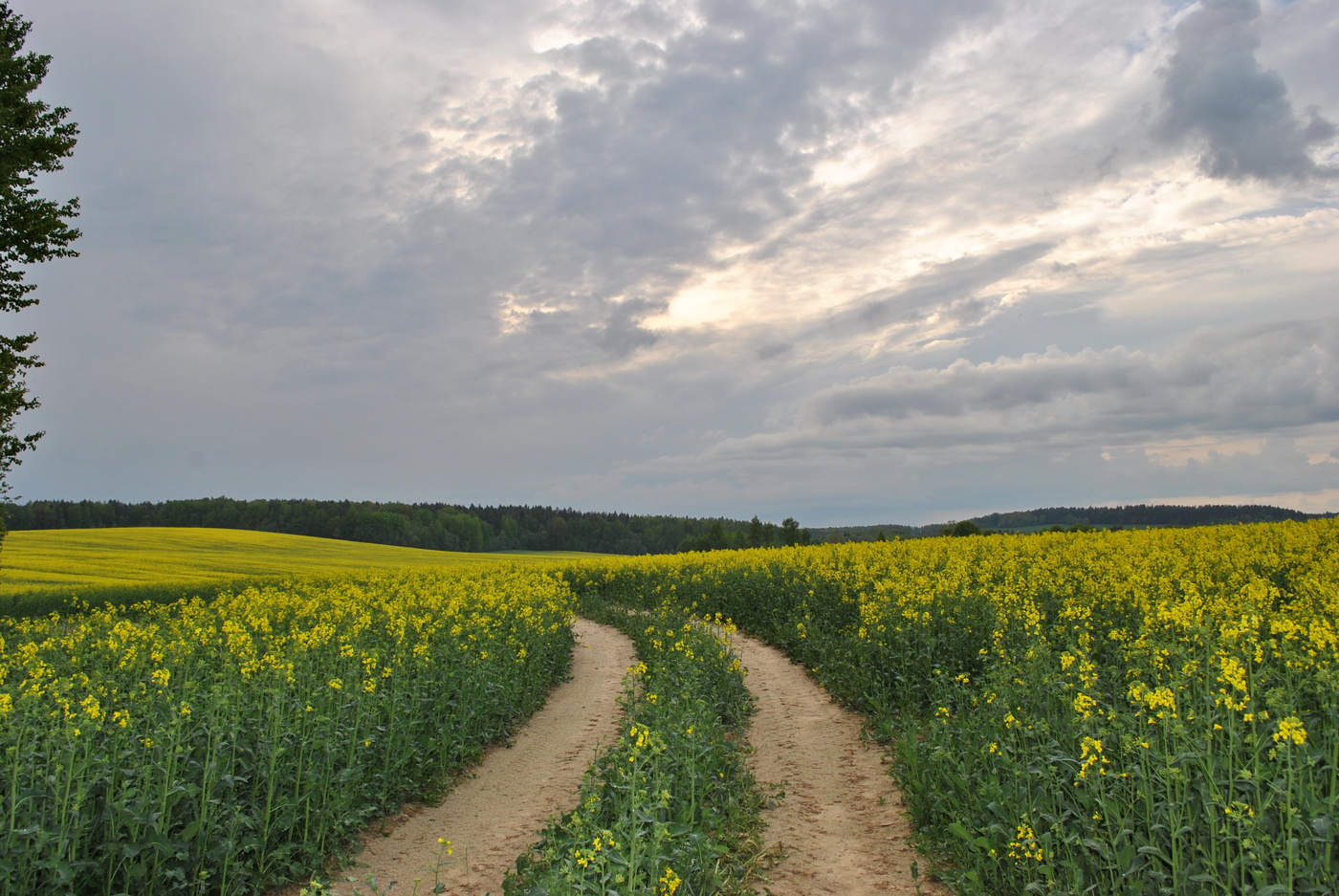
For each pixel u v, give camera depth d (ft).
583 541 473.67
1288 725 15.80
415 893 21.18
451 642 43.96
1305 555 55.93
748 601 78.64
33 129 84.99
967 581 52.19
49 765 21.15
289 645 37.17
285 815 23.95
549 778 33.81
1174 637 26.89
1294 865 15.58
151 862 20.81
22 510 367.04
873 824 26.43
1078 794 20.01
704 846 21.01
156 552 208.85
